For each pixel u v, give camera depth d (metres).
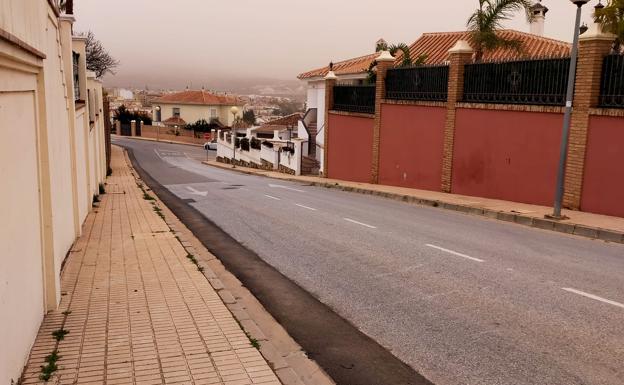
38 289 5.38
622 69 12.47
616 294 7.14
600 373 4.88
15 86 4.43
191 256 8.74
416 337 5.77
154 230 11.09
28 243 4.86
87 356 4.82
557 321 6.16
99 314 5.92
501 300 6.91
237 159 45.97
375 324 6.18
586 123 13.12
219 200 17.39
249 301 7.01
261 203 16.56
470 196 17.36
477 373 4.91
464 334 5.83
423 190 19.61
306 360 5.23
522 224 12.94
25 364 4.56
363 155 24.06
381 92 21.98
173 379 4.42
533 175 15.12
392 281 7.82
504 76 16.02
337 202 17.11
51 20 6.89
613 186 12.73
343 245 10.24
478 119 17.00
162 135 79.19
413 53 29.25
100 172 20.69
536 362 5.12
